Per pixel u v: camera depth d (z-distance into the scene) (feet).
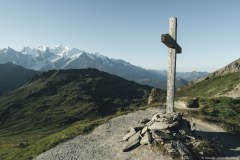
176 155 76.23
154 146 81.15
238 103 141.08
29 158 99.50
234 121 120.16
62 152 95.20
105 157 85.66
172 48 81.56
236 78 284.20
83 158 87.76
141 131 91.40
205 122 111.45
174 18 81.05
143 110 135.64
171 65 83.71
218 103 141.28
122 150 86.63
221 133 100.78
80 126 118.42
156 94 179.83
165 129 84.48
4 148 213.25
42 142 115.85
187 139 84.12
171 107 86.63
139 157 80.12
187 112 123.85
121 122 118.83
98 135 106.52
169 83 85.30
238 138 97.96
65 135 111.45
